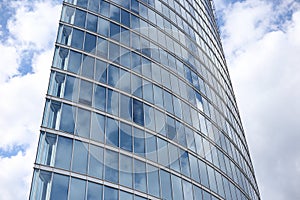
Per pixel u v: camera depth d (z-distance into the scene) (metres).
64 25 36.00
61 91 31.05
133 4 45.16
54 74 31.78
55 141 27.92
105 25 39.28
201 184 36.62
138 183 30.42
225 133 48.28
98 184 27.84
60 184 26.00
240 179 46.66
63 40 34.78
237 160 48.56
